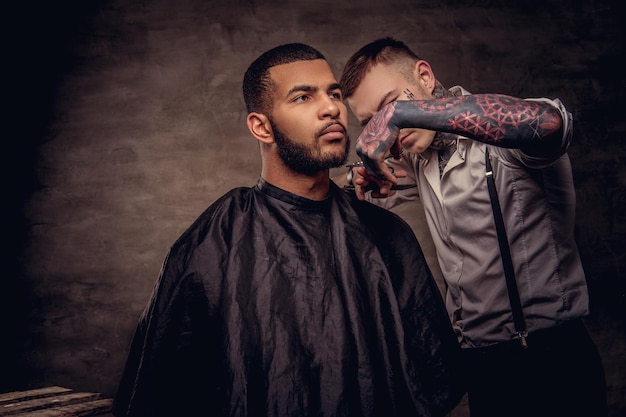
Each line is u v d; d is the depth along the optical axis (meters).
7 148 3.03
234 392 1.04
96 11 3.15
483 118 1.09
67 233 3.04
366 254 1.24
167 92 3.14
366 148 1.15
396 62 1.63
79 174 3.07
